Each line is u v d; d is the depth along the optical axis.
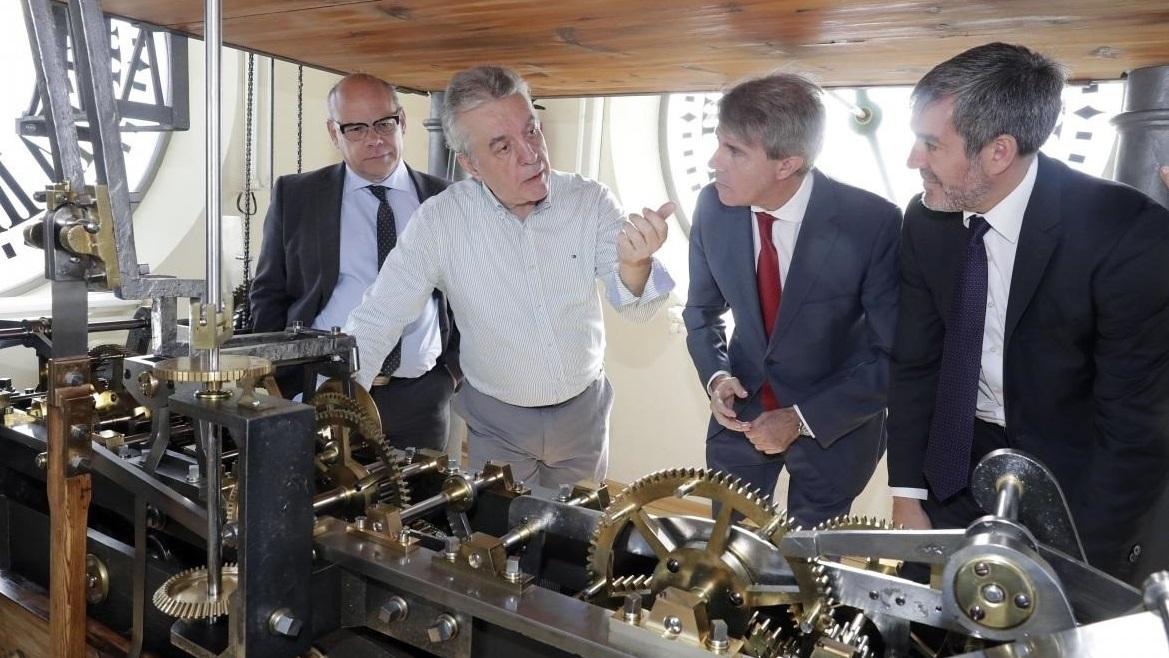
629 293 1.96
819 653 0.96
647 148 4.13
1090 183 1.47
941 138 1.42
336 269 2.55
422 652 1.21
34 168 3.82
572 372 2.19
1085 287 1.45
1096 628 0.75
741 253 2.04
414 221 2.13
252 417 1.01
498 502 1.45
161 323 1.20
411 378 2.61
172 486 1.38
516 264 2.08
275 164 3.98
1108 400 1.49
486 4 1.66
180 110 2.14
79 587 1.25
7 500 1.59
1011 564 0.81
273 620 1.06
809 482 2.11
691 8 1.62
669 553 1.19
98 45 1.02
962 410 1.68
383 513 1.19
